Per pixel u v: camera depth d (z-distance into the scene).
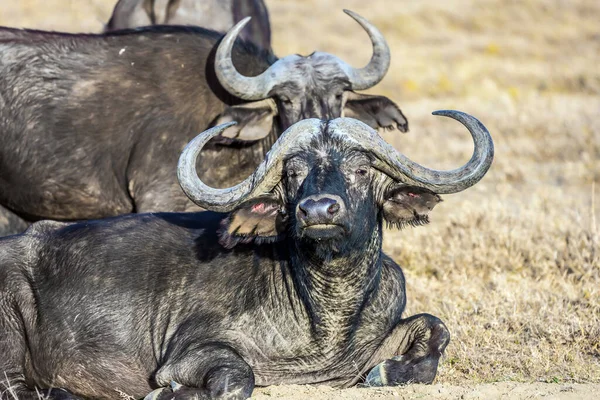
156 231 24.69
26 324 24.17
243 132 31.92
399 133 63.09
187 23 41.81
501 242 35.75
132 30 34.16
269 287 23.14
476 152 21.59
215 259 23.92
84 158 33.16
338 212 20.05
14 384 23.52
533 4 125.00
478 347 26.09
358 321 23.38
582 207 41.69
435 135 62.97
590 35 116.12
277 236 22.53
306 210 19.92
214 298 23.41
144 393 23.77
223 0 42.50
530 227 37.59
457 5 123.00
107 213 33.72
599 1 129.38
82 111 33.12
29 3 103.56
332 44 104.06
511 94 83.50
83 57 33.56
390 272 24.27
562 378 23.53
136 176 32.59
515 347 26.14
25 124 33.22
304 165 21.31
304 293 22.61
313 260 22.05
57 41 33.78
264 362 23.03
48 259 24.48
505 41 110.69
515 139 59.72
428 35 111.56
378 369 22.91
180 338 22.89
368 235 22.09
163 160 32.53
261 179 21.69
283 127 31.98
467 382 23.64
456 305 29.59
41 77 33.31
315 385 23.23
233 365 21.62
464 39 110.62
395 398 21.06
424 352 23.22
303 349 23.00
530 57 104.31
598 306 28.80
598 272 32.56
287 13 117.50
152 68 33.31
